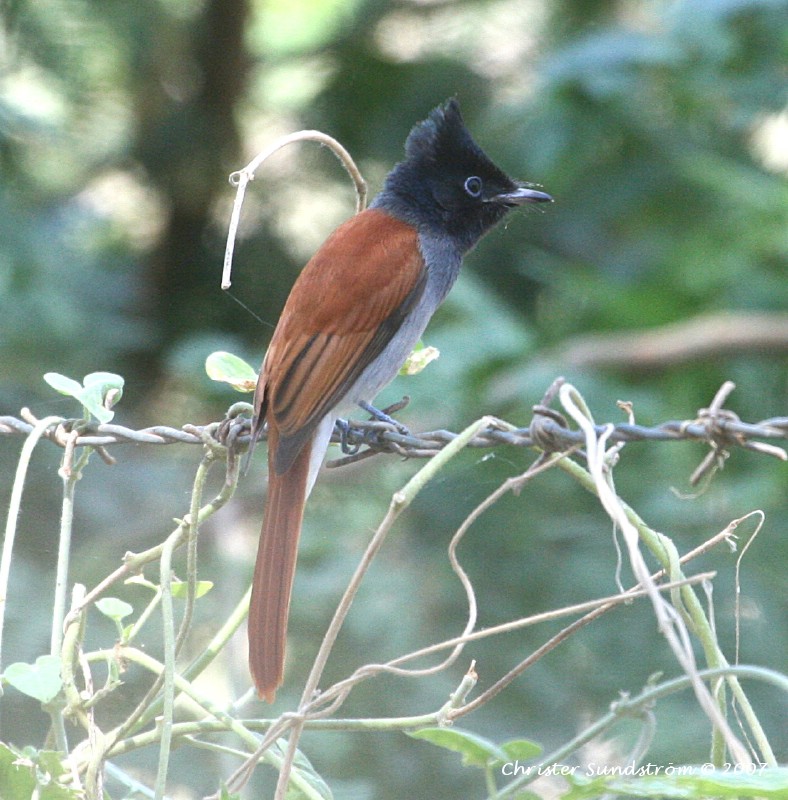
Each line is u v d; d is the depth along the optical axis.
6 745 5.20
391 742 9.86
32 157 13.39
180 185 14.65
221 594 10.62
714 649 5.28
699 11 12.71
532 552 11.31
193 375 12.51
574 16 14.71
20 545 10.66
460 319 13.30
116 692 9.27
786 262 13.86
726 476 12.09
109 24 13.55
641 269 14.84
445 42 14.96
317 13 15.17
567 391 5.50
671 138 13.73
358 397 7.82
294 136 6.21
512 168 13.61
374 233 8.18
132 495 11.44
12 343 11.97
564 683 10.55
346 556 11.38
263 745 5.02
